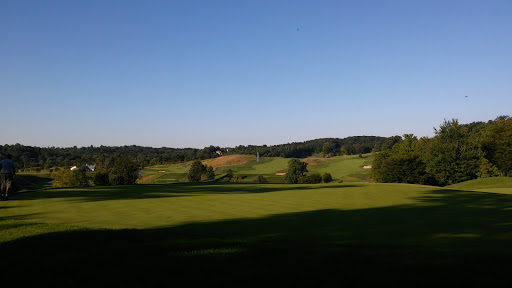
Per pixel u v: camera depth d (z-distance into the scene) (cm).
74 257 626
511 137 5616
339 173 10469
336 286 491
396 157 6353
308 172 10106
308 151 18212
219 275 532
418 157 6338
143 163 14075
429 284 501
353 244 758
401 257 637
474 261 614
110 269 561
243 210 1352
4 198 1608
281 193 2114
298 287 487
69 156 16688
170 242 736
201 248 687
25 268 570
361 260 613
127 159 8888
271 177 10225
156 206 1449
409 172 6084
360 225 1016
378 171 6625
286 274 536
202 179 9975
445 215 1234
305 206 1487
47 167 12481
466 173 5812
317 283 501
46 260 611
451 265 587
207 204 1532
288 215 1224
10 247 700
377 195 1994
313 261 603
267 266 573
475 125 12631
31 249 684
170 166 14062
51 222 1037
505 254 666
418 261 611
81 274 540
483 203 1620
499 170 5797
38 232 842
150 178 10875
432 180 6250
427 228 972
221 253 648
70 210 1319
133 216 1184
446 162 5881
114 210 1328
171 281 510
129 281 511
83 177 7869
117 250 671
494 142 5906
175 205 1489
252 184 3086
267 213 1272
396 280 515
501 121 6091
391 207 1464
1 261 609
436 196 1934
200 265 578
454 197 1884
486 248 721
